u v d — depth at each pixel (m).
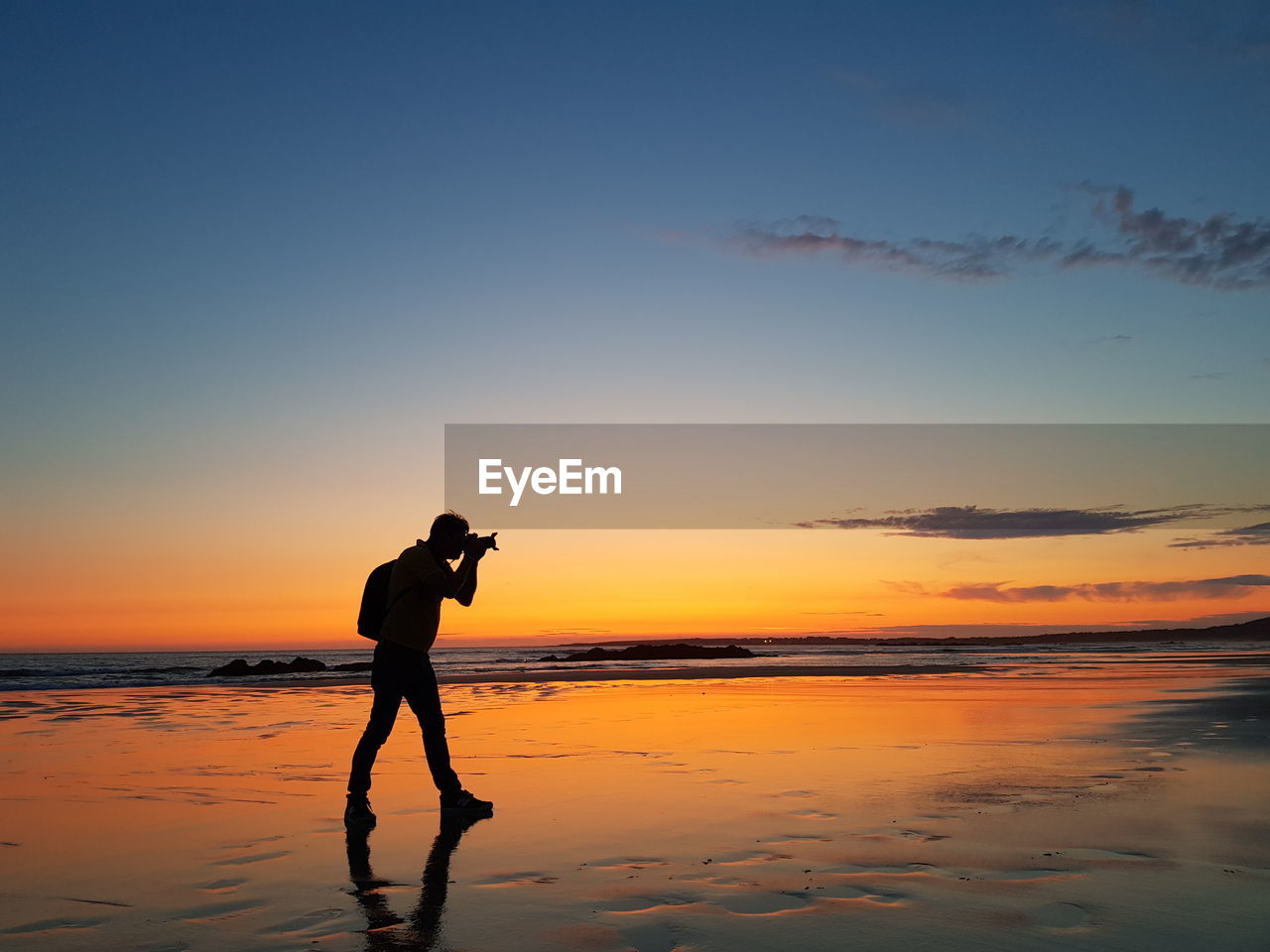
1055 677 16.61
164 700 13.41
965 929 2.77
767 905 3.03
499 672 23.91
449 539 5.41
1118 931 2.74
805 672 20.44
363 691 15.43
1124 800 4.77
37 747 7.62
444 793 4.82
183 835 4.25
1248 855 3.63
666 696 13.23
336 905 3.10
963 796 4.93
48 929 2.87
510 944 2.68
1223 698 11.00
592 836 4.12
